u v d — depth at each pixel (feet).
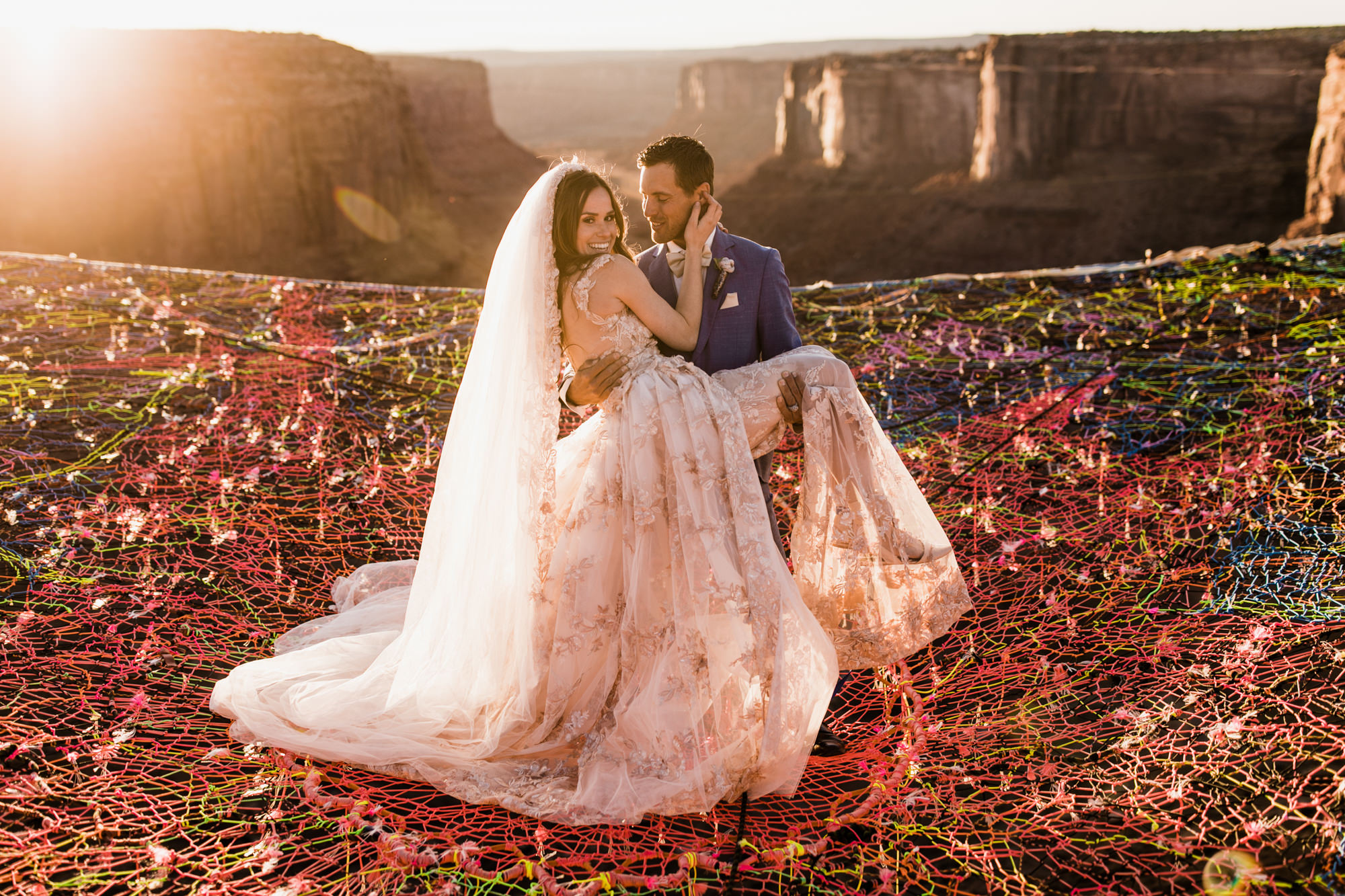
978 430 19.42
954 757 10.57
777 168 324.39
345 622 13.10
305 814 9.64
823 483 11.05
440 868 8.77
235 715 11.16
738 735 9.71
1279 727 9.78
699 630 9.98
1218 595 12.80
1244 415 18.40
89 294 27.61
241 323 26.35
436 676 11.01
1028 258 223.71
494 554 10.91
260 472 18.03
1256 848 8.34
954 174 261.85
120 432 19.31
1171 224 211.61
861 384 21.93
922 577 11.45
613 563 10.63
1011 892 8.33
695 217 10.89
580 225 10.61
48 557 14.52
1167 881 8.17
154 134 153.79
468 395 11.13
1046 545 15.07
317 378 22.49
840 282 244.22
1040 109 224.74
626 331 10.69
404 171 222.69
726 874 8.79
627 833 9.39
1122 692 11.23
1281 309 23.79
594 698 10.52
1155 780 9.48
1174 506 15.66
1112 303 25.76
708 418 10.44
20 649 12.33
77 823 9.27
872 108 276.41
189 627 13.21
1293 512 14.48
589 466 10.91
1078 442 18.49
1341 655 10.61
